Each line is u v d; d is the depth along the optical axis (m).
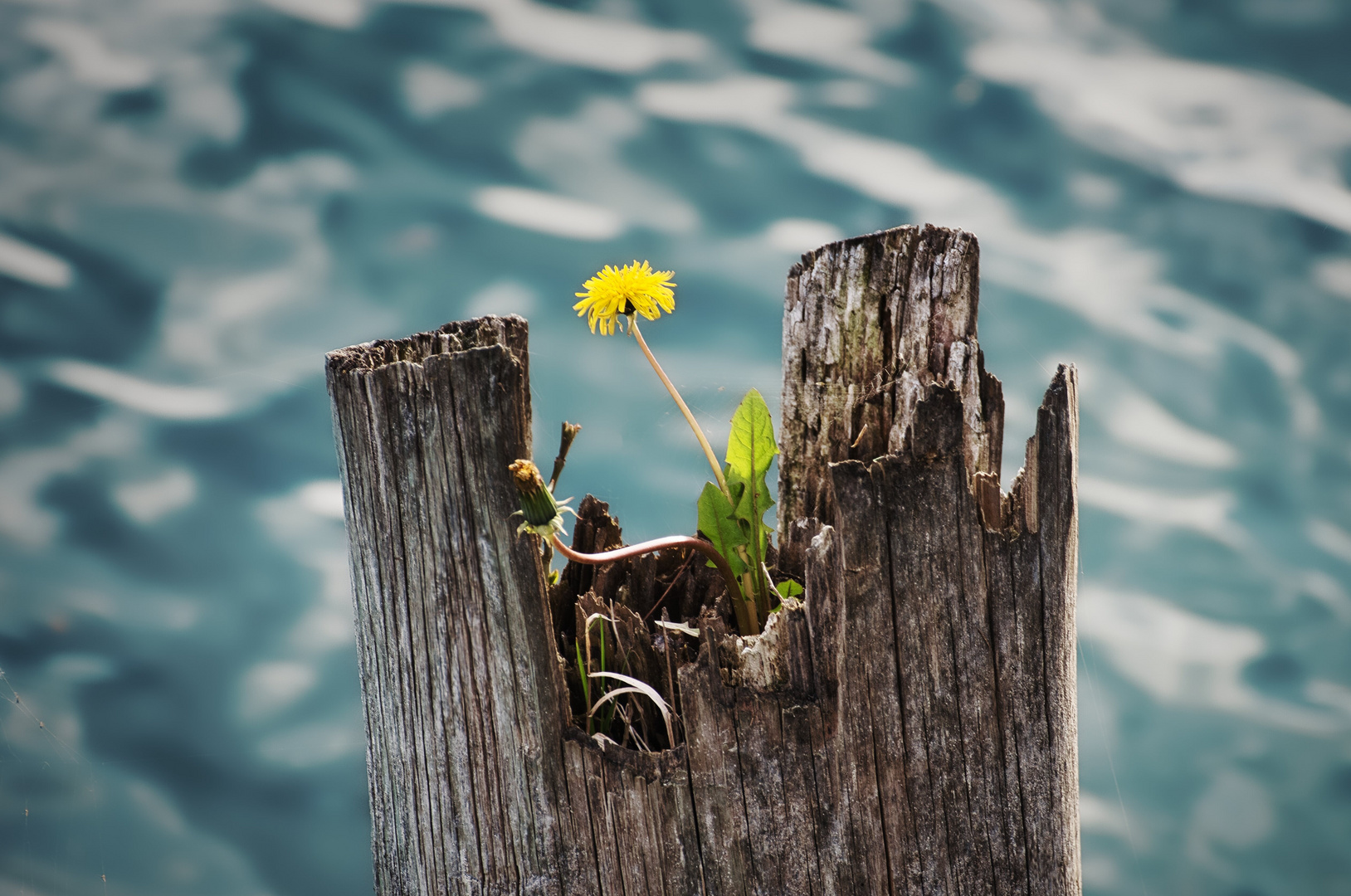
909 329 2.96
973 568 2.89
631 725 2.92
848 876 2.90
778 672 2.89
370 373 2.89
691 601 2.98
